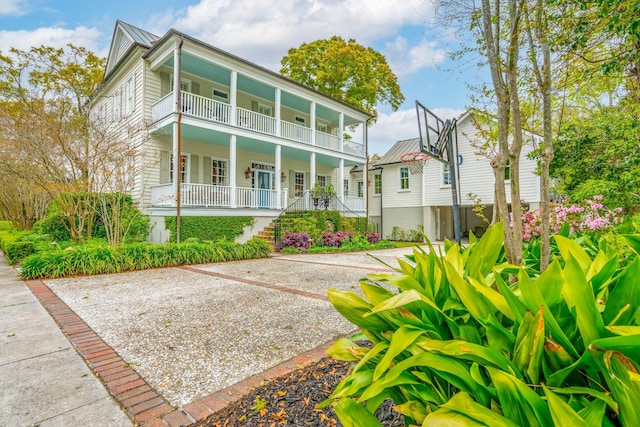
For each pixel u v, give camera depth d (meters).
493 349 0.90
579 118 6.39
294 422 1.68
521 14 2.13
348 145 16.08
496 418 0.76
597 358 0.77
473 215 17.98
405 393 1.09
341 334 3.17
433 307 1.05
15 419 1.87
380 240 14.95
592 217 4.12
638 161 4.97
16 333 3.27
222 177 13.13
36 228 11.51
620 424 0.75
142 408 1.97
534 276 1.90
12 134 8.60
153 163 10.04
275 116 13.84
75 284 5.56
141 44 10.67
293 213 12.62
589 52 3.02
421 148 5.79
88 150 8.68
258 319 3.66
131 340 3.07
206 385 2.23
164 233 9.98
